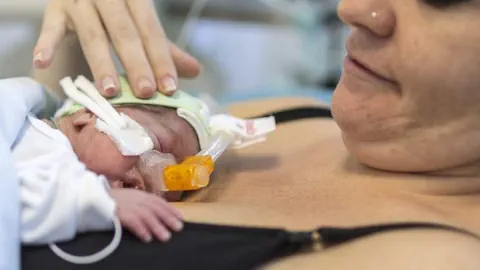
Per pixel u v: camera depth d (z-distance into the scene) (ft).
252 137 3.14
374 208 2.60
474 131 2.67
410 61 2.59
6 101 2.56
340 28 7.52
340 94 2.90
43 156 2.40
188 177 2.68
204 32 7.70
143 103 2.88
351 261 2.26
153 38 3.10
